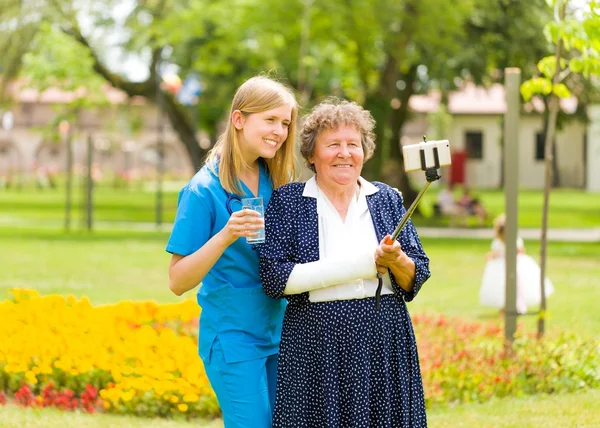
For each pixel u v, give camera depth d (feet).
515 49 83.92
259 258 13.53
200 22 77.46
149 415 22.04
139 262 55.47
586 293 41.47
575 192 165.48
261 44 75.77
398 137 98.58
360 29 70.79
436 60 87.51
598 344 25.90
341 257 13.15
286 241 13.51
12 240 69.87
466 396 23.03
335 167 13.51
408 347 13.53
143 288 44.21
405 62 83.97
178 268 13.43
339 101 14.16
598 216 102.32
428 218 96.37
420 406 13.55
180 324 27.81
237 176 13.97
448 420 20.88
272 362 14.17
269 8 71.15
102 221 93.56
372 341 13.21
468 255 60.08
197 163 111.75
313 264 13.15
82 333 24.58
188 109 111.34
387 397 13.20
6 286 44.47
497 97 186.91
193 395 21.67
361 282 13.29
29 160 198.59
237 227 12.94
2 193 151.53
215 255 13.16
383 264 13.09
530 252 61.87
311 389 13.29
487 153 186.80
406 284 13.35
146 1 88.63
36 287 44.19
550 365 24.34
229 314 13.85
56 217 99.30
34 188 168.35
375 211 13.75
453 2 72.59
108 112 119.96
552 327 30.86
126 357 23.61
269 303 13.99
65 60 92.43
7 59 88.63
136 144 203.92
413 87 97.35
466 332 27.37
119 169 203.62
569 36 23.53
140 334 24.35
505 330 25.34
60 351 23.75
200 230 13.79
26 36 88.07
